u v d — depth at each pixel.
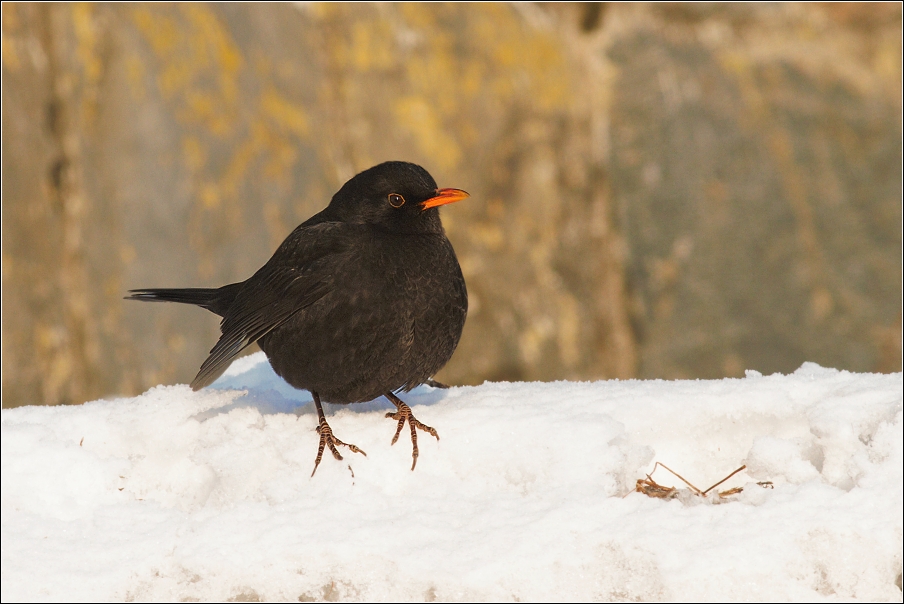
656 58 16.11
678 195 15.80
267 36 14.43
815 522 5.23
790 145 15.83
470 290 15.17
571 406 6.35
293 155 14.26
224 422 6.50
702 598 4.96
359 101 15.05
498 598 5.02
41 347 12.32
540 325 15.44
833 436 5.90
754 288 15.59
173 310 13.28
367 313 6.49
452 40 15.59
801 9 16.17
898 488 5.40
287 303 6.58
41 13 12.74
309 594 5.13
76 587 5.23
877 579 5.07
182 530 5.54
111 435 6.46
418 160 15.15
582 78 16.19
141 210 13.08
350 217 6.83
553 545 5.21
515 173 15.69
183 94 13.44
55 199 12.76
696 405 6.33
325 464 6.09
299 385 6.83
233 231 13.61
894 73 15.98
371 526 5.43
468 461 6.03
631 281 15.78
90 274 12.85
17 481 6.04
